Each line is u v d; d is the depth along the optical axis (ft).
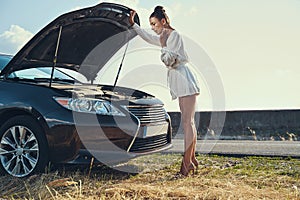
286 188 11.68
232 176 13.42
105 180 12.80
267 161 16.88
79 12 13.21
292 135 33.68
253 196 10.51
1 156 13.33
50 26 13.16
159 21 13.73
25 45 13.57
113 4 13.76
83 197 10.54
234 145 25.99
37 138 12.66
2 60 16.22
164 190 11.03
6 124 13.25
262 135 36.19
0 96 13.29
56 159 12.50
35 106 12.60
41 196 10.86
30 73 15.93
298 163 16.26
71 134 12.26
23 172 12.98
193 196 10.51
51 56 15.55
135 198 10.31
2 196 11.09
